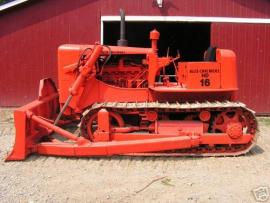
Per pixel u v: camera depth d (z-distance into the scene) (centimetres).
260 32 1293
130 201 601
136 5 1290
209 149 816
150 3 1288
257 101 1306
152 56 863
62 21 1313
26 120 777
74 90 826
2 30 1330
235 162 781
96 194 625
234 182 677
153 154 804
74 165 757
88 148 775
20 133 770
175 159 797
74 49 861
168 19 1289
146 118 819
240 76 1302
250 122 817
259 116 1308
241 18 1286
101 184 665
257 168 749
